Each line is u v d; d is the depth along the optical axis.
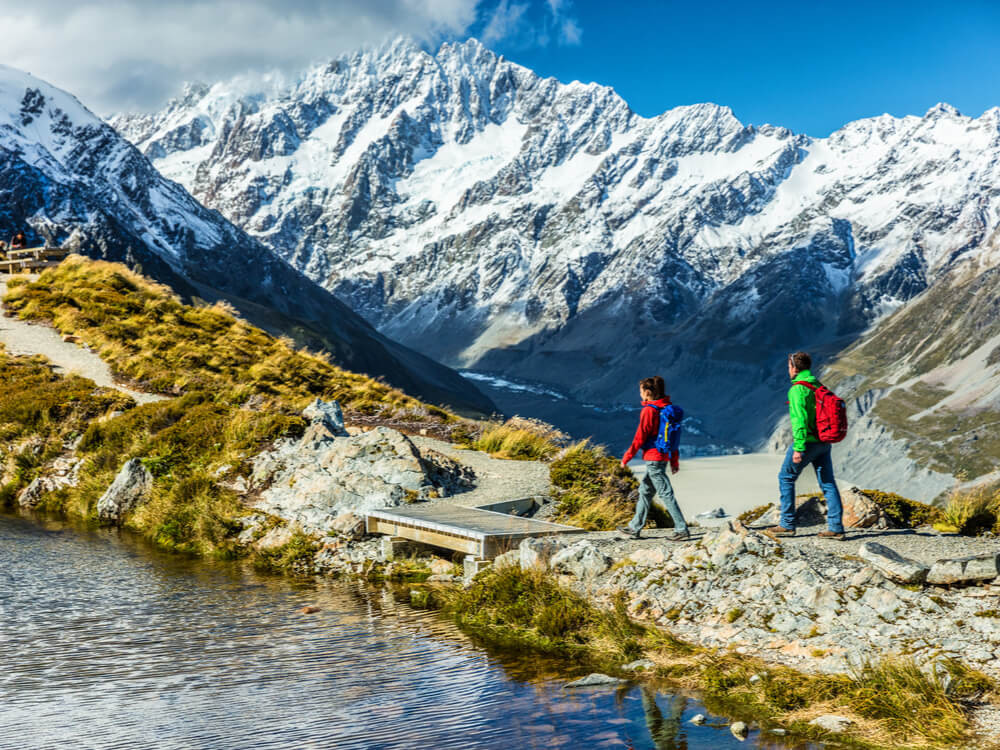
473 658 7.95
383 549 11.91
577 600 8.75
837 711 6.40
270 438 16.08
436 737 6.02
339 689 7.03
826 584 7.91
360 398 26.03
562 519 13.56
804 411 9.23
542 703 6.77
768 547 8.65
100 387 22.84
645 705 6.71
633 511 14.68
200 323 32.72
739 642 7.65
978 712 6.13
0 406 20.30
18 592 10.04
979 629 7.00
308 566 11.80
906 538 9.45
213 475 14.91
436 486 14.42
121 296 33.69
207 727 6.14
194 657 7.84
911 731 5.98
